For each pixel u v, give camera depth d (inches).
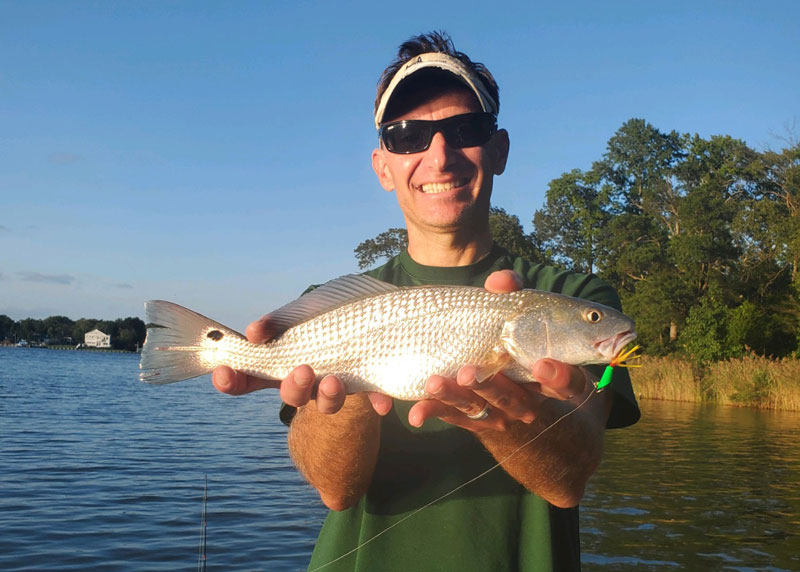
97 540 88.4
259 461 145.8
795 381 280.8
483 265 33.1
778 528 94.9
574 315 29.8
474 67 34.1
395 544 28.5
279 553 83.8
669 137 753.6
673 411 275.9
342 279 30.9
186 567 78.7
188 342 30.8
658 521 98.3
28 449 161.6
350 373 30.0
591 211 753.0
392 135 32.0
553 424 25.4
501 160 34.7
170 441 179.2
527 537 28.0
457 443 29.5
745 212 543.2
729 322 417.7
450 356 29.7
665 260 588.1
